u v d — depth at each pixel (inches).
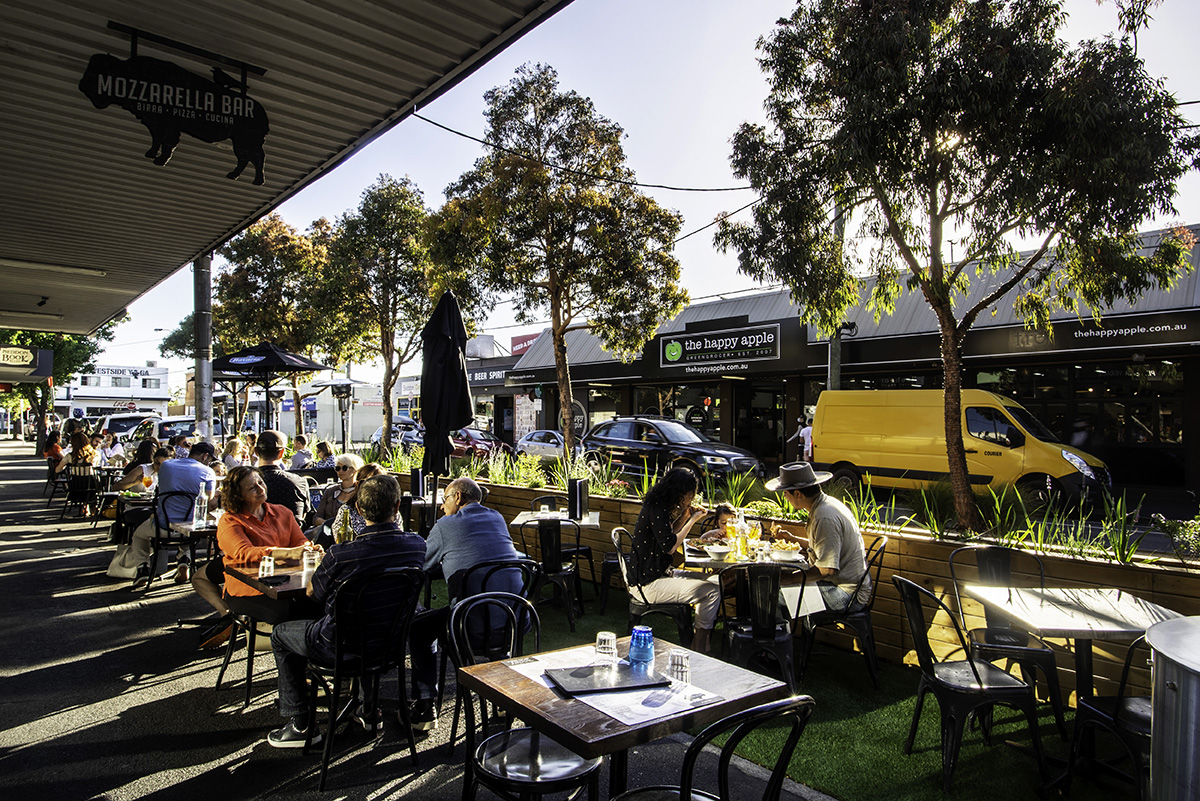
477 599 138.0
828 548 190.1
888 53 270.7
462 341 272.8
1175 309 503.8
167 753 156.8
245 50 194.4
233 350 839.1
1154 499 564.1
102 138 244.1
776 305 796.6
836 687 191.9
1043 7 263.0
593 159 553.9
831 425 565.3
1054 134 261.0
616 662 115.7
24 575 325.4
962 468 280.5
